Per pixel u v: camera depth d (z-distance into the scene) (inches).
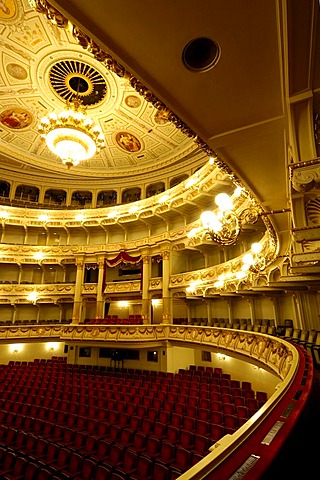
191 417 293.0
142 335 531.2
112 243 765.3
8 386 455.2
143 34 97.7
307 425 81.5
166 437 259.0
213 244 613.3
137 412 322.0
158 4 88.0
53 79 525.7
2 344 641.6
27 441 280.4
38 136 672.4
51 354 689.6
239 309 553.3
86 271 840.9
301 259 131.8
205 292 564.4
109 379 452.4
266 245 386.3
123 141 684.7
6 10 409.4
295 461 63.2
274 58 107.4
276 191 210.4
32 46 462.9
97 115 600.1
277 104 129.4
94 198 856.3
